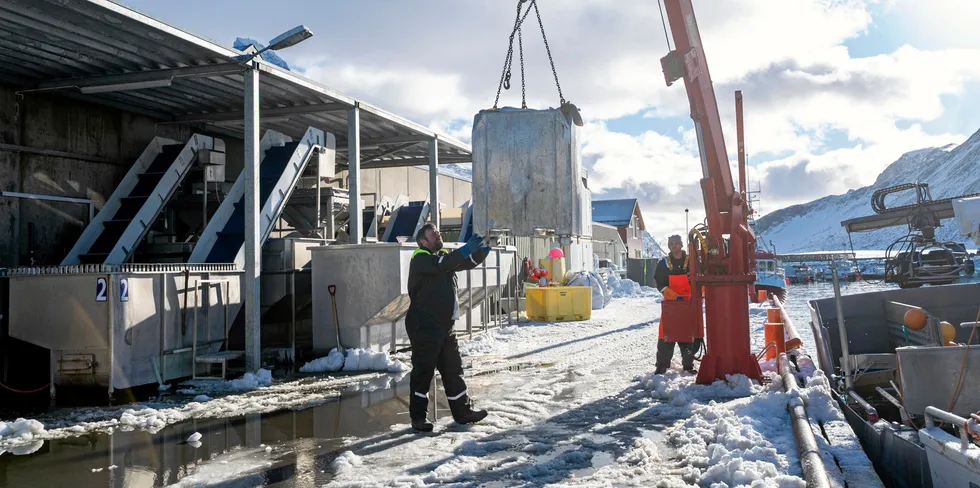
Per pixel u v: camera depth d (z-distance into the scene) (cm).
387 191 2652
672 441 539
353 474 467
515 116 1972
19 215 1293
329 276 1120
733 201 769
